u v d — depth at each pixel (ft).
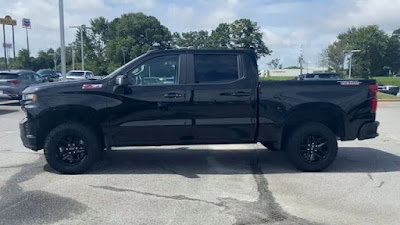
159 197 17.81
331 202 17.25
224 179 20.70
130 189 18.92
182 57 21.83
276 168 23.03
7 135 34.12
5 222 14.94
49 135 21.12
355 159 25.32
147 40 342.64
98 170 22.35
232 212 16.03
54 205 16.72
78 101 21.03
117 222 15.03
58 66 344.08
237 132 21.95
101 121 21.34
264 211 16.17
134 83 21.59
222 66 21.94
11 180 20.24
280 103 21.81
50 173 21.65
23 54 311.47
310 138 22.18
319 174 21.74
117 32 348.38
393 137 33.55
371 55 310.04
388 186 19.52
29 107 21.12
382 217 15.62
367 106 22.35
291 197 17.89
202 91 21.50
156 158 25.41
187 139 21.86
